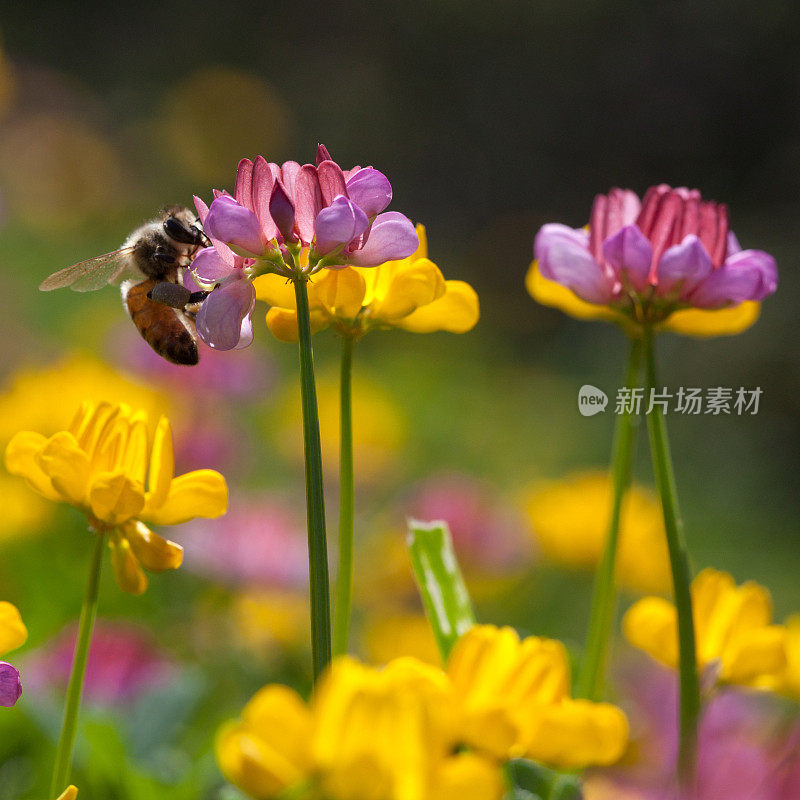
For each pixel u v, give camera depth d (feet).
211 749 1.80
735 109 8.63
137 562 1.61
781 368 5.84
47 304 4.84
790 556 4.33
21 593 2.13
